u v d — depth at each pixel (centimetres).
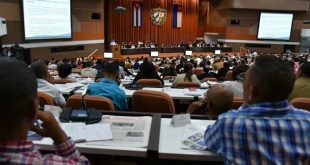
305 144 109
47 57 1113
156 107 250
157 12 1764
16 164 70
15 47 809
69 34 1205
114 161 209
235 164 111
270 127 110
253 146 109
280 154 108
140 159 169
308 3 1738
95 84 264
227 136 114
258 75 113
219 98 179
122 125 167
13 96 70
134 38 1720
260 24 1792
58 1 1120
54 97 263
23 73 73
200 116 184
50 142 139
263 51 1833
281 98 113
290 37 1794
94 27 1405
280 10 1761
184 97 303
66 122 168
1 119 70
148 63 458
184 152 136
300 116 114
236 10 1809
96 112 176
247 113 115
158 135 153
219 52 1770
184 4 1859
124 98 262
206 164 166
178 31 1869
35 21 1024
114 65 278
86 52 1365
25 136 75
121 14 1655
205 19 1991
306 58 1055
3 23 822
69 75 431
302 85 276
